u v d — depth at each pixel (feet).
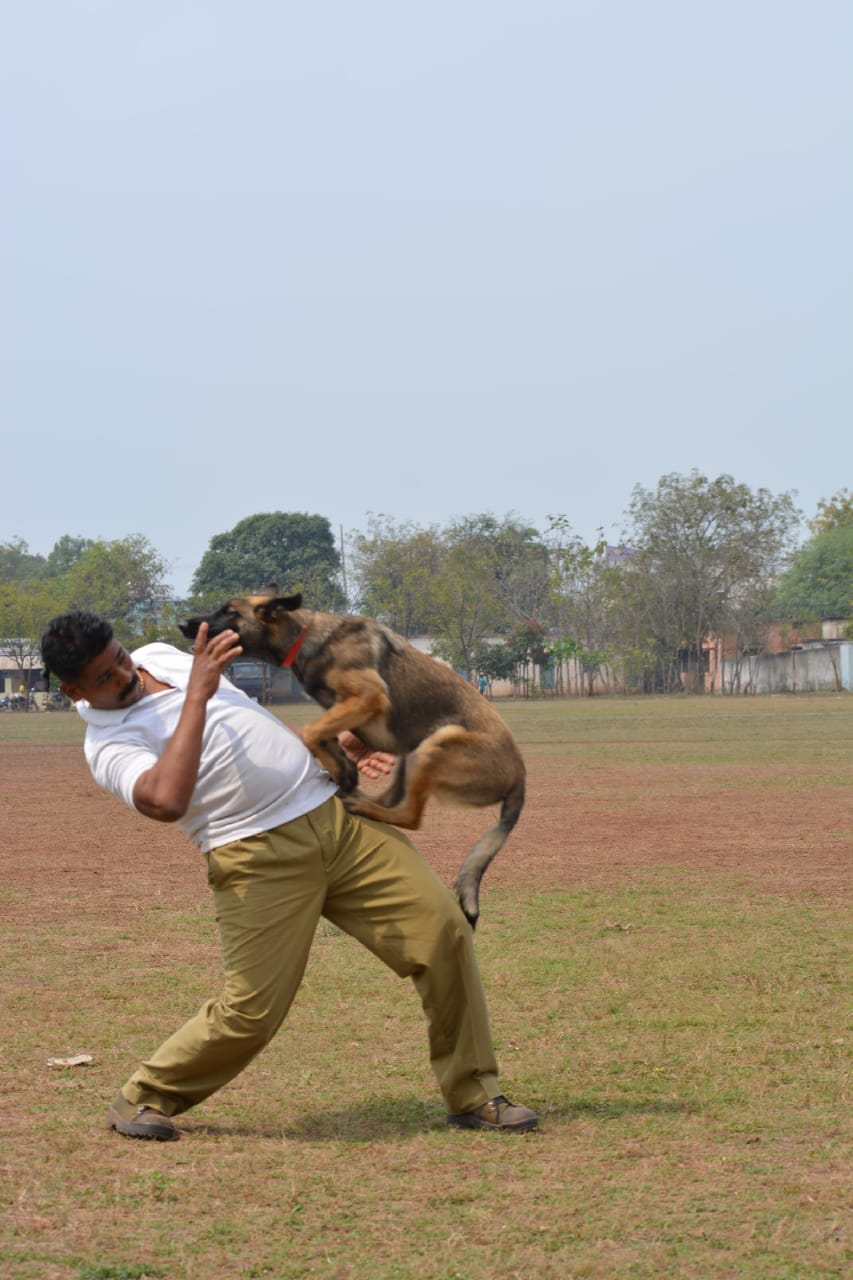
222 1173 14.66
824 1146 15.39
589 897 32.19
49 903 32.01
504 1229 13.02
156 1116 15.94
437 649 232.94
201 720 15.23
